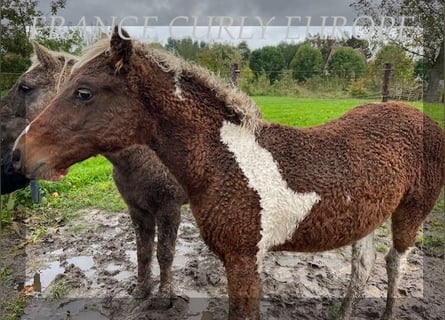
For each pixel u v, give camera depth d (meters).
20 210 5.16
